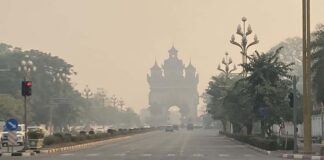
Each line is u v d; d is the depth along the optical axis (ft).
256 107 236.43
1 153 185.06
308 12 167.53
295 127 176.86
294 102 178.09
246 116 277.23
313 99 295.28
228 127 523.70
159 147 248.32
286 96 233.55
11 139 189.67
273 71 236.43
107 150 222.28
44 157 172.76
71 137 262.06
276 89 231.50
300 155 162.71
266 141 201.98
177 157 170.50
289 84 237.25
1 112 477.77
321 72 239.30
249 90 237.66
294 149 178.40
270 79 236.84
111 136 375.04
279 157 169.78
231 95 298.56
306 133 167.22
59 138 240.73
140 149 229.04
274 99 232.32
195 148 237.04
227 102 307.99
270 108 231.09
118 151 213.05
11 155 183.93
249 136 265.75
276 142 198.18
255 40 294.66
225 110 364.58
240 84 248.52
